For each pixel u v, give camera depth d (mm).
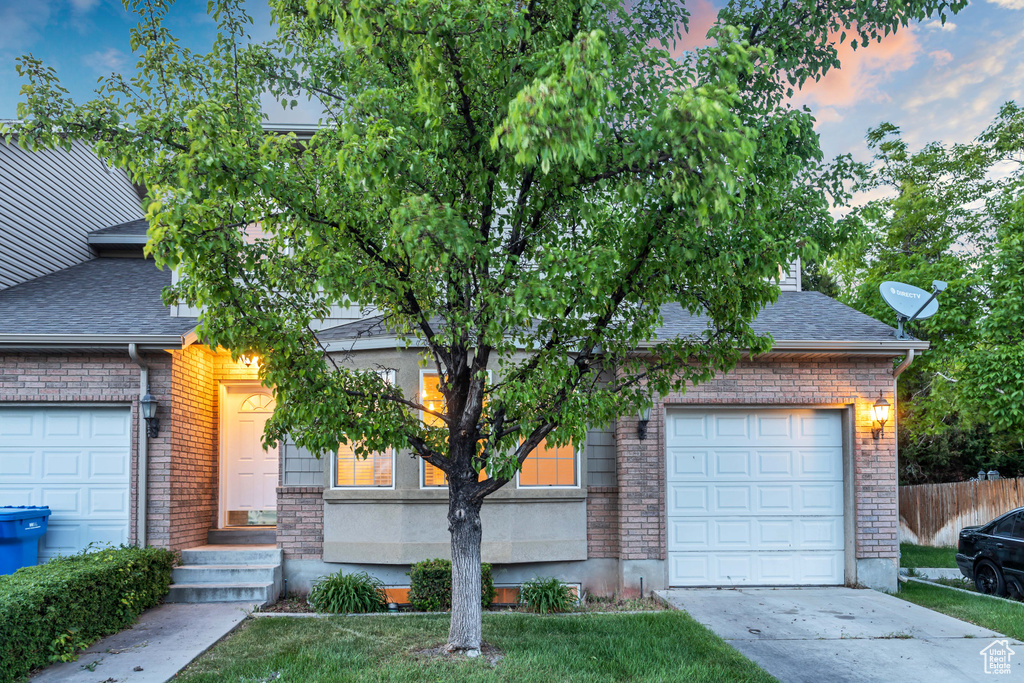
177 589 9156
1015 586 10219
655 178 5090
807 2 6145
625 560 9992
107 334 9188
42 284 11695
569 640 7148
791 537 10555
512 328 6277
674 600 9305
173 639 7316
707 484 10562
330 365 10070
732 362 6766
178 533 9836
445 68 5449
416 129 5672
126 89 6492
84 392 9531
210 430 11375
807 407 10680
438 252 5461
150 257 14188
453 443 6719
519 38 5438
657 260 5988
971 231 19656
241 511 11688
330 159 5859
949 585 11555
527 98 4320
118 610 7762
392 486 9820
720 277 6066
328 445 6223
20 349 9273
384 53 5762
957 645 7328
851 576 10352
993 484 16109
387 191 5723
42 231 12359
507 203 6484
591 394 6066
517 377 6094
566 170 5098
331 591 9000
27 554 8914
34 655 6176
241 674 6156
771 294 6359
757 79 6352
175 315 10219
